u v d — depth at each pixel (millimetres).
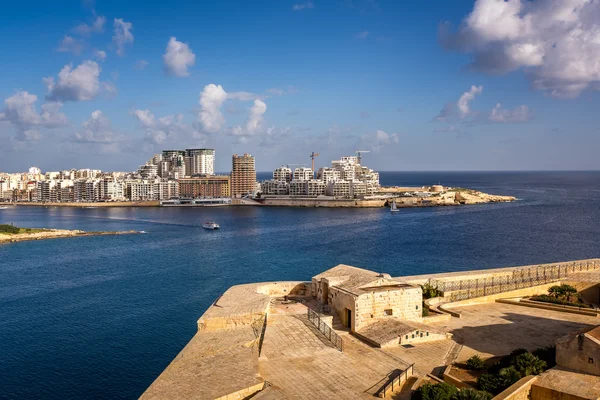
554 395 32375
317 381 35969
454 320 52188
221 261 133250
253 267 123688
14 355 64375
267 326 47438
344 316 49562
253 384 33188
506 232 180875
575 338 35094
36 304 89375
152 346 67000
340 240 170125
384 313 48844
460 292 60875
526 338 46219
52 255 147500
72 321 78625
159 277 112750
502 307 57375
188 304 88375
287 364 38969
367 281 51688
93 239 185000
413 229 199125
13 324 77438
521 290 61406
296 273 115688
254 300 50406
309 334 45438
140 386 55375
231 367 36125
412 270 116312
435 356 41562
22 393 53969
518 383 33156
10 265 130875
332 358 40312
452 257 132375
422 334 44844
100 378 57406
